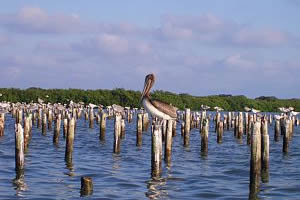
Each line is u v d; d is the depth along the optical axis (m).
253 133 18.98
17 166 20.31
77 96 95.81
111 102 95.62
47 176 20.03
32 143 34.59
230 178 20.55
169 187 18.20
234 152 31.64
